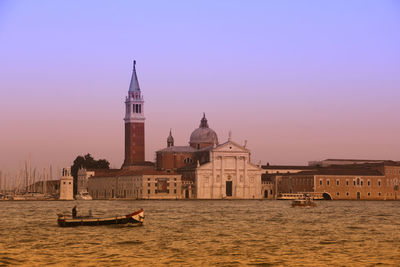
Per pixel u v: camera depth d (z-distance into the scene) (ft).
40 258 340.80
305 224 540.52
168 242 403.95
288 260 336.08
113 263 326.44
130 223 508.53
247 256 348.59
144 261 332.19
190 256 348.18
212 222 558.56
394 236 441.68
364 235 448.24
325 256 349.00
